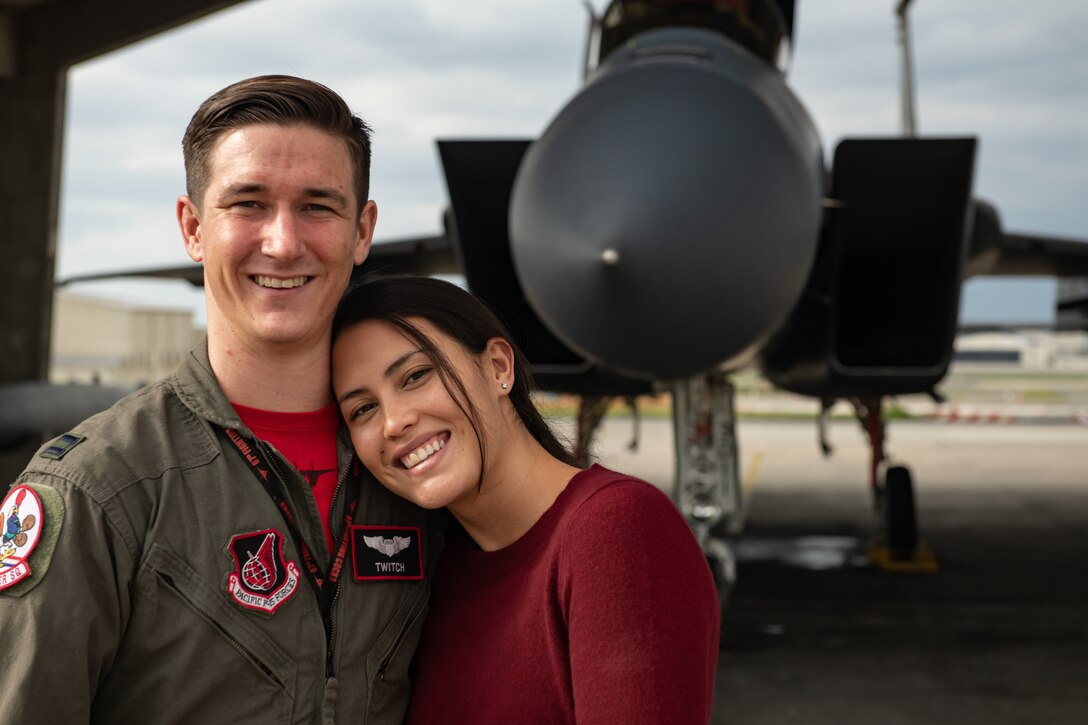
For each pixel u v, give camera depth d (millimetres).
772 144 4246
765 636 6184
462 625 1704
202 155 1551
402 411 1616
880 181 5016
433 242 7844
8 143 11273
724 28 5824
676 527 1553
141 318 41344
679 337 4012
